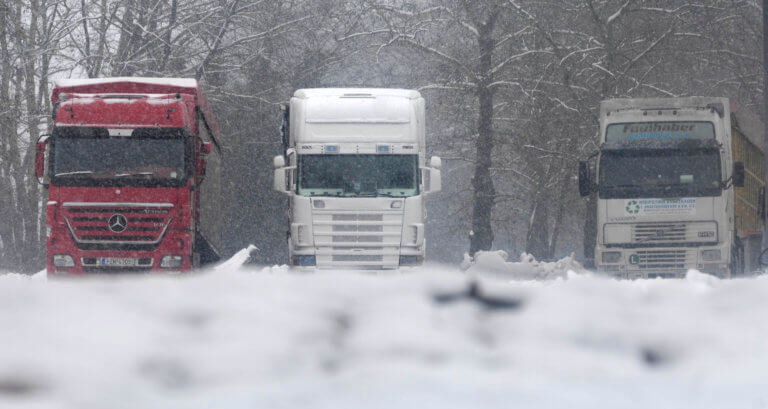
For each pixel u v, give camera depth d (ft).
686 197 176.76
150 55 340.59
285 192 163.94
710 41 334.44
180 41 353.72
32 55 315.78
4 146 320.91
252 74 373.61
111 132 154.61
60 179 153.89
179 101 156.56
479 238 355.97
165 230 155.12
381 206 162.30
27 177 346.13
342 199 162.09
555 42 343.67
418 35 372.79
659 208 177.06
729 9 333.62
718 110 177.58
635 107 178.29
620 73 327.88
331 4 373.61
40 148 154.10
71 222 154.30
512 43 358.84
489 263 180.45
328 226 162.30
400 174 163.53
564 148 353.72
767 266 171.32
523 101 354.95
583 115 335.67
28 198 344.49
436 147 371.97
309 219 162.09
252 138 394.11
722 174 176.65
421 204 163.32
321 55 383.04
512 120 371.56
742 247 203.72
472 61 365.81
